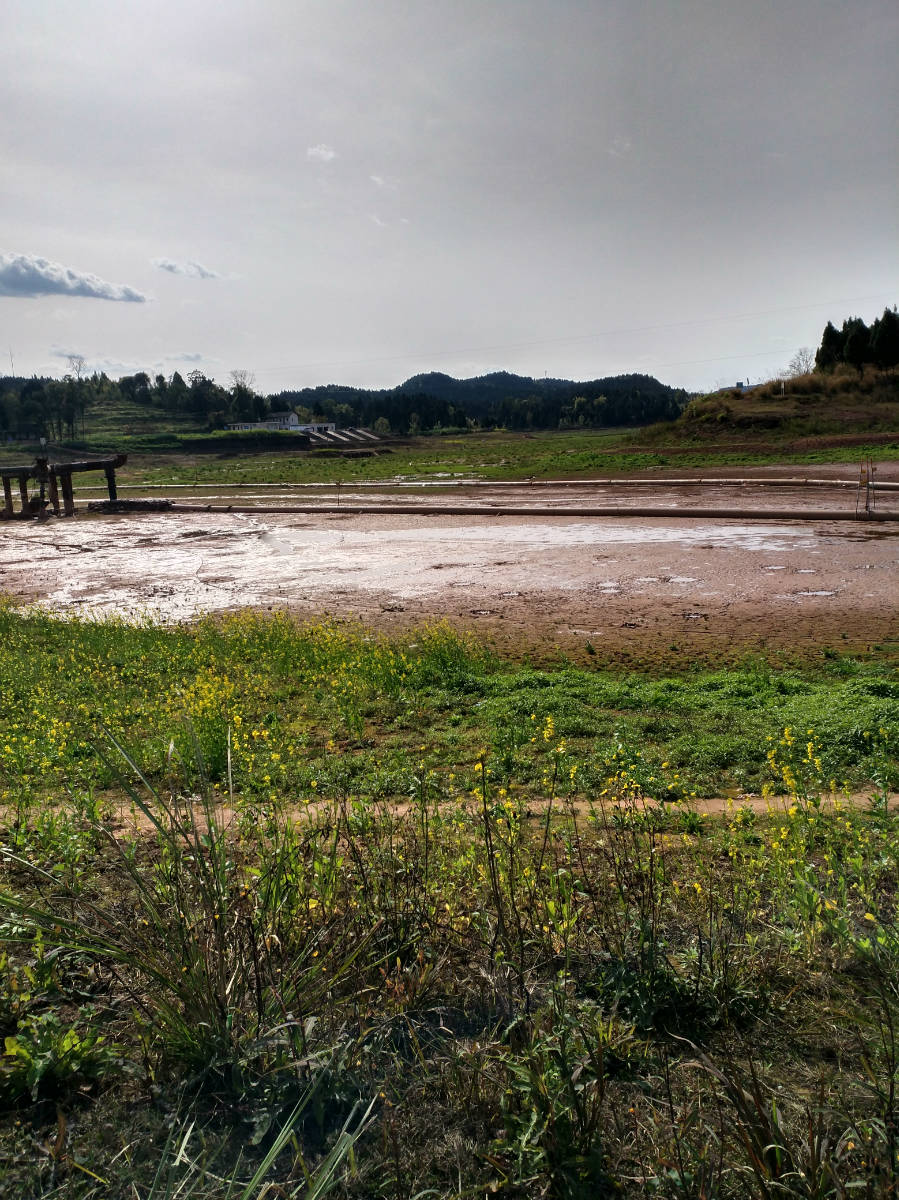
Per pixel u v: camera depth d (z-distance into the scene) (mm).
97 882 4738
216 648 12984
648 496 32188
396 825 5809
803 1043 3383
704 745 8008
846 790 6469
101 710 9398
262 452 96562
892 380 56219
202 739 7969
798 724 8398
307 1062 3094
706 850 5523
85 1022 3414
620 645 12789
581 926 4215
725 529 23891
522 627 14203
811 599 15258
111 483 38406
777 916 4426
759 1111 2674
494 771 7508
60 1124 2738
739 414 53000
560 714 9250
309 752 8375
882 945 3885
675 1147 2738
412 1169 2721
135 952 3492
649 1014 3482
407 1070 3199
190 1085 3082
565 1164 2645
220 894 3707
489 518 28750
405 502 34219
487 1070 3141
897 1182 2484
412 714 9609
